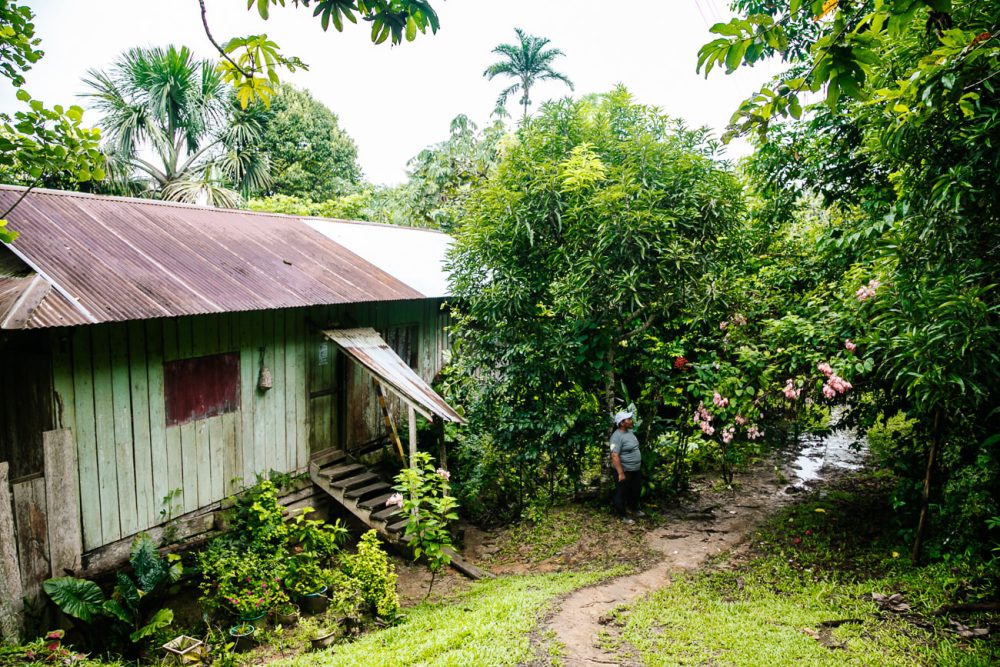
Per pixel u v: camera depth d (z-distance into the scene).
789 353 7.29
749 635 4.88
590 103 10.01
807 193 10.38
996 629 4.61
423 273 11.55
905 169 4.78
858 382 6.94
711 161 8.30
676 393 8.86
